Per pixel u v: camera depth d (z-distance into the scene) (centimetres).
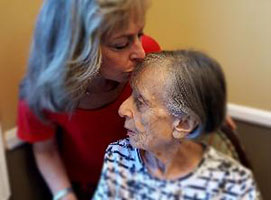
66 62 49
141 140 52
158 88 49
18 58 110
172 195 76
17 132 112
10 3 102
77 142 89
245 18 122
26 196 127
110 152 59
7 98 116
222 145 97
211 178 79
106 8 41
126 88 51
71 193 109
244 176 81
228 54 128
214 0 116
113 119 53
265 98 132
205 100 64
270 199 139
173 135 53
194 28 111
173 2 83
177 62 52
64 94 56
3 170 114
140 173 71
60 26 50
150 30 62
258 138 139
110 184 73
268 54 125
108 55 45
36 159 113
